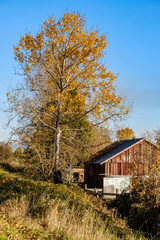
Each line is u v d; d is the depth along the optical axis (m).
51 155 25.83
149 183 18.58
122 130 27.94
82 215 13.86
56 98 24.28
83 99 25.80
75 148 27.75
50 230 10.35
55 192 17.22
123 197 21.00
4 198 13.07
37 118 24.95
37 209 12.51
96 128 27.95
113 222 16.02
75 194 18.97
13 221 9.97
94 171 30.23
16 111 22.84
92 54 25.05
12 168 30.69
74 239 9.91
